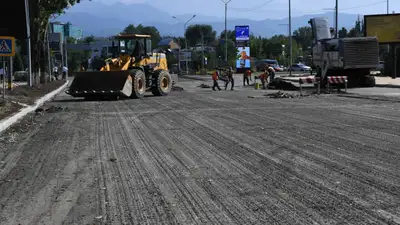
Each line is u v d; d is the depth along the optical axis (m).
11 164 8.66
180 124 13.78
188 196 6.44
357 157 8.70
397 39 41.72
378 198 6.17
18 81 54.78
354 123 13.38
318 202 6.06
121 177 7.54
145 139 11.18
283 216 5.56
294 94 26.69
